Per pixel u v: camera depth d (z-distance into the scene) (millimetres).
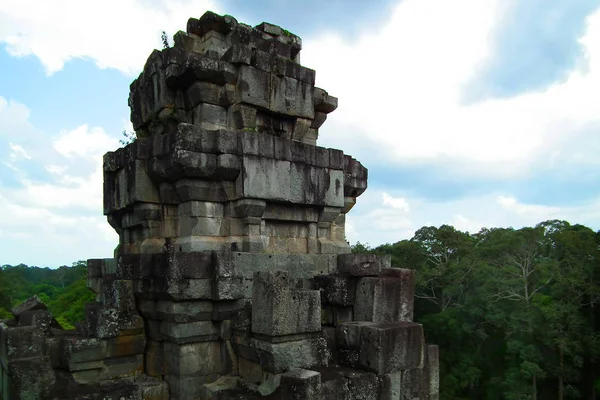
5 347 6688
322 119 10234
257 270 7730
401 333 7148
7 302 40688
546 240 31859
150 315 7605
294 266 8344
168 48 8750
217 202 8133
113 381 7320
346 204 10984
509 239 32938
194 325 7219
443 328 32812
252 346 6500
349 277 7918
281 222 8914
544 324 27812
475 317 30969
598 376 28281
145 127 9812
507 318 29984
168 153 7816
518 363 29109
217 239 8023
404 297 8047
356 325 7297
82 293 37844
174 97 8969
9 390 6422
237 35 9430
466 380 30641
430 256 37906
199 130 7734
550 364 28031
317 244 9242
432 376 8555
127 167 8602
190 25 9516
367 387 6641
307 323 6469
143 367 7727
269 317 6180
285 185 8453
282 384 5766
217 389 6719
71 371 7078
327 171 9211
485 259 34531
